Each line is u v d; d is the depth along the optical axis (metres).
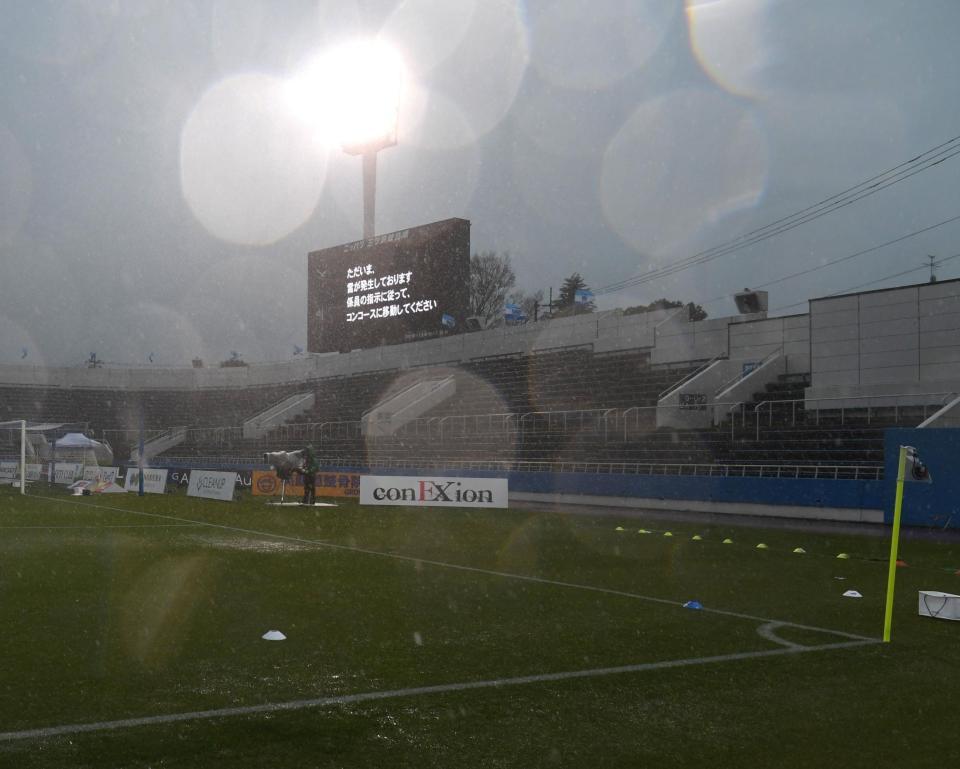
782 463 29.83
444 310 43.38
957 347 28.34
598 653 8.16
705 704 6.53
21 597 10.86
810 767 5.24
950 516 22.72
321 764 5.17
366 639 8.66
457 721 6.04
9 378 65.94
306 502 30.12
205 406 64.69
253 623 9.38
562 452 37.78
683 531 22.11
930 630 9.42
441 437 43.16
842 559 16.38
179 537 18.48
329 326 49.88
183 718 6.01
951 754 5.49
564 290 83.56
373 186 54.75
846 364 31.23
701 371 36.78
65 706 6.25
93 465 41.91
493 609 10.49
